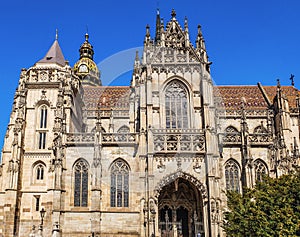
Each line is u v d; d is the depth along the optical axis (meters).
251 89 91.94
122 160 66.56
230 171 68.06
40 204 69.94
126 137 67.00
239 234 45.62
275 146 67.06
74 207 65.19
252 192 50.03
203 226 62.81
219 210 61.62
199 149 64.81
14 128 72.00
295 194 46.44
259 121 81.69
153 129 64.81
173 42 72.62
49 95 76.00
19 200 69.56
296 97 85.62
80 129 77.50
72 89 77.25
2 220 68.56
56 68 77.94
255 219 43.66
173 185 66.50
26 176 71.38
